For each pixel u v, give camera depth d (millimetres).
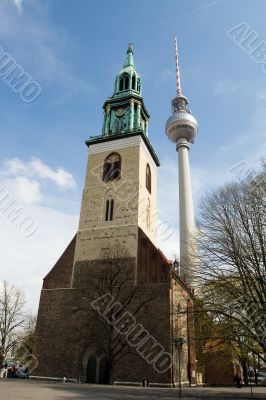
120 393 22609
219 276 25312
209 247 26953
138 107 53812
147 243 39969
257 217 25375
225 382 45344
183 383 35156
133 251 39875
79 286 38844
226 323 24219
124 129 51500
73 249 42531
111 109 54188
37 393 19578
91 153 50562
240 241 25672
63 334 36562
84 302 37406
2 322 44188
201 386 42000
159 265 37375
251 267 24406
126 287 37000
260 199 25328
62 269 41094
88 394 20672
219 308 24375
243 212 26344
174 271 36406
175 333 33562
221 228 27062
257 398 22391
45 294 39656
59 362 35250
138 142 48531
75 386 27453
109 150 49656
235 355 29422
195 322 26281
